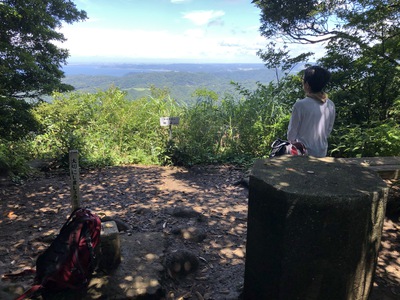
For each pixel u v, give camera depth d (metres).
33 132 7.62
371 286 2.06
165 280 2.57
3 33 7.61
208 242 3.28
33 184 5.08
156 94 9.22
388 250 3.10
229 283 2.62
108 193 4.75
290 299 1.88
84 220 2.34
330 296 1.85
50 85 9.02
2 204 4.20
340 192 1.76
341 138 5.46
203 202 4.41
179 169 6.26
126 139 7.79
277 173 2.06
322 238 1.76
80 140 6.89
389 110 6.03
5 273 2.59
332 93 6.43
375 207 1.84
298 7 7.46
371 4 6.36
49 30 10.06
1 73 7.06
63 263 2.22
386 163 3.75
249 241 2.10
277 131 7.19
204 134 7.60
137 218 3.79
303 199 1.72
